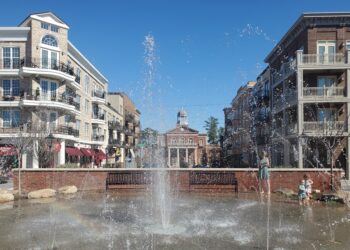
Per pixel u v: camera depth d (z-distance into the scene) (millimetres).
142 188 23141
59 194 20609
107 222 12195
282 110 40188
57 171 22391
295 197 19016
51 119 39906
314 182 21125
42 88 39375
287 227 11352
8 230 10922
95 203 16938
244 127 62438
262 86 52125
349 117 33844
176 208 15297
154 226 11500
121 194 20703
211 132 101812
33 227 11375
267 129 47781
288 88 38938
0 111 38000
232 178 22500
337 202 17078
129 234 10383
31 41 38250
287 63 39219
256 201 17641
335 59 34812
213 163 86000
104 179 23156
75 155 44156
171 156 94938
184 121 97375
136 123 96562
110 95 76500
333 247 8961
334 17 34906
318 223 12031
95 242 9438
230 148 75000
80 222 12211
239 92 66375
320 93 35125
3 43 38500
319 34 35438
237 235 10234
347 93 34312
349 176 33062
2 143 37219
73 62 45406
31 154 35969
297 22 36656
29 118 38156
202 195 20203
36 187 22031
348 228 11211
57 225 11703
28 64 38344
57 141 38906
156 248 8812
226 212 14242
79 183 22719
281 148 41688
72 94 45344
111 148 66312
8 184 27641
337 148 34031
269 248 8867
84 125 50938
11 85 38656
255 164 54000
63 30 40875
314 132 33344
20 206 15977
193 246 9031
